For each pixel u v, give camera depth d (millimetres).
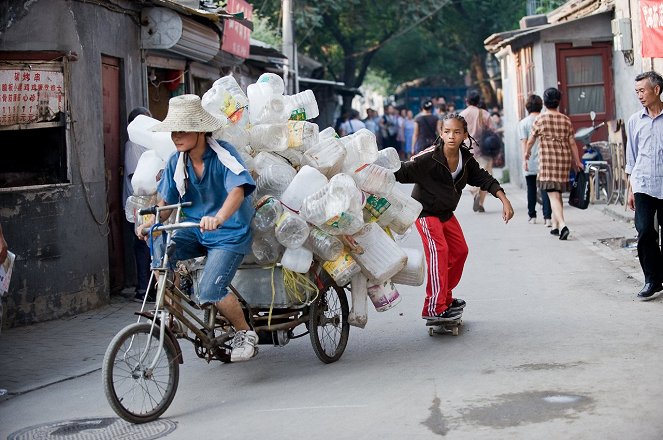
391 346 8141
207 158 6855
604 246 13055
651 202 9117
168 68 14164
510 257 12539
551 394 6195
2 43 10070
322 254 7379
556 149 13961
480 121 18562
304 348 8352
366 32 42000
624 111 18375
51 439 6223
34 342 9242
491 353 7531
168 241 6586
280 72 23328
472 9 43125
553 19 24250
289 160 7633
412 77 52188
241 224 6930
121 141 12000
